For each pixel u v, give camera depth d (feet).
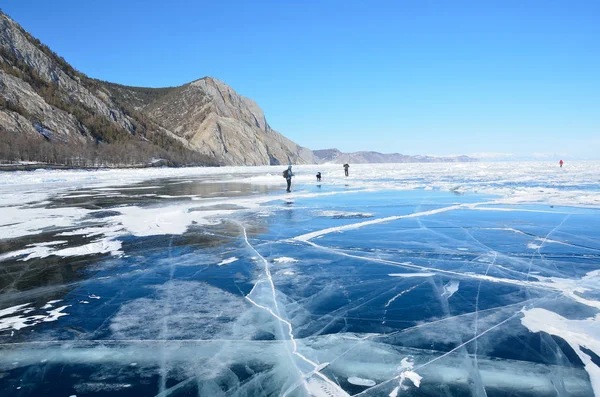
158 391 10.81
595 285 18.94
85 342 13.74
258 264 23.34
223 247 27.89
